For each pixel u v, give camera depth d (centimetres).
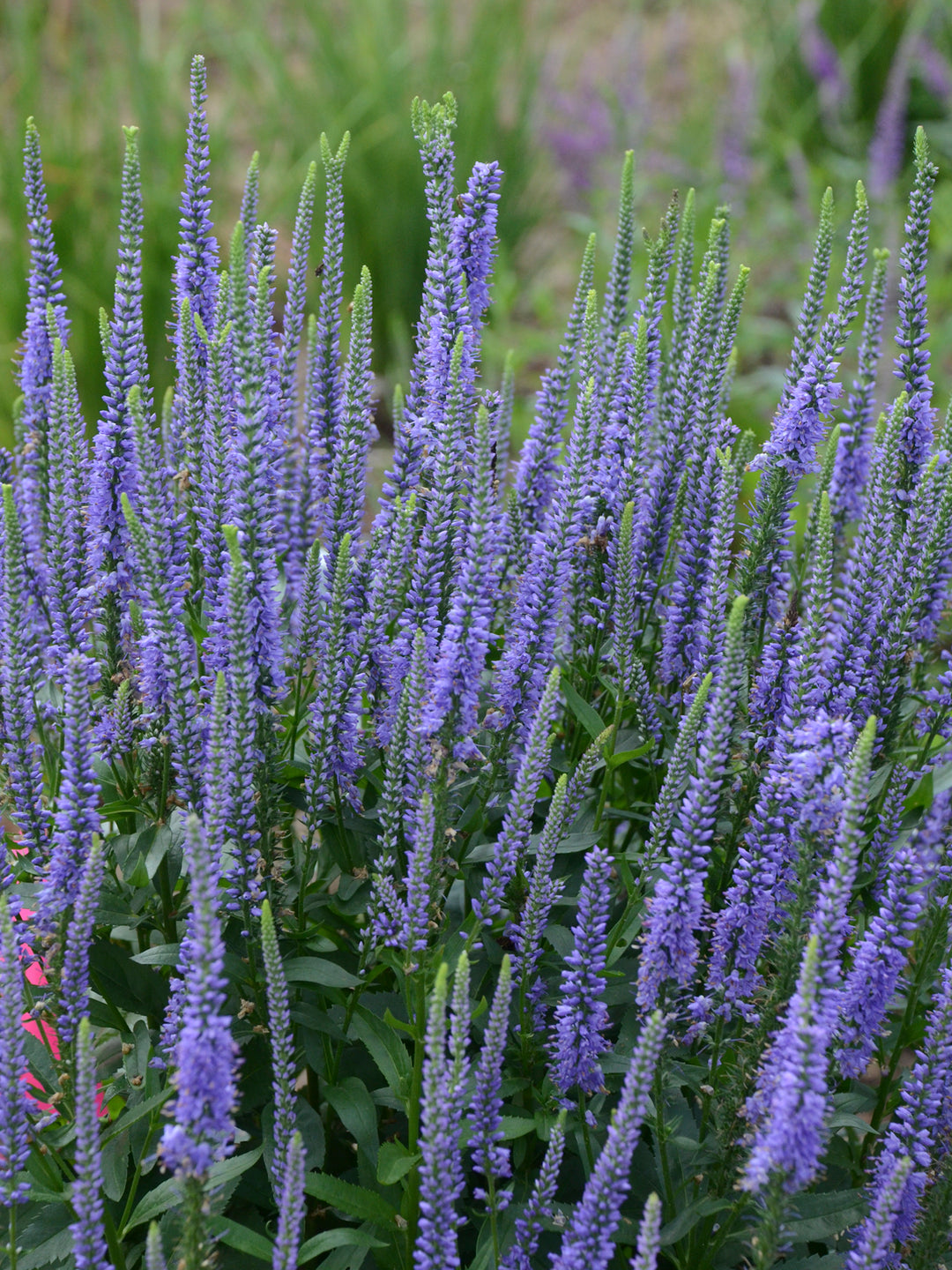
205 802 330
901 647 365
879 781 379
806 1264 317
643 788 431
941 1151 334
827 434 393
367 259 991
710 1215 319
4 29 1177
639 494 395
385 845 337
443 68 1088
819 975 267
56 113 1035
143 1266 335
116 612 373
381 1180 304
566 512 347
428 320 376
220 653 341
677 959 297
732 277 991
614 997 345
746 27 1403
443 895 348
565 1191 357
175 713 332
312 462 406
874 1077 465
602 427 395
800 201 1081
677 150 1220
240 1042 338
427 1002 310
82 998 304
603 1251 273
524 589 358
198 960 250
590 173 1138
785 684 350
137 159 356
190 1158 255
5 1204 288
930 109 1290
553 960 366
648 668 418
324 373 403
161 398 892
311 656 379
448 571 359
